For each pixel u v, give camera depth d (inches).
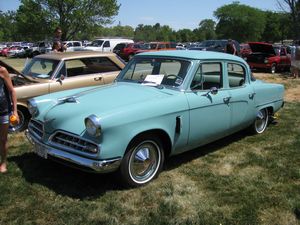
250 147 237.9
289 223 148.6
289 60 792.3
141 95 185.0
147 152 177.0
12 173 187.5
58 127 168.9
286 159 216.8
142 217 150.0
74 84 292.4
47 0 1701.5
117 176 169.9
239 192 173.6
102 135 155.3
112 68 322.7
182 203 161.6
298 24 916.0
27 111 269.1
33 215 149.2
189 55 203.6
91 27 1782.7
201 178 188.7
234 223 147.4
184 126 188.5
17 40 3558.1
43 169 193.6
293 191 175.5
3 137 184.7
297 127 285.7
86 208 155.0
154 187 176.2
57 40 428.1
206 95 200.8
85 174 187.8
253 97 241.1
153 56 213.0
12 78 277.0
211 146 238.8
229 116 219.5
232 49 690.2
